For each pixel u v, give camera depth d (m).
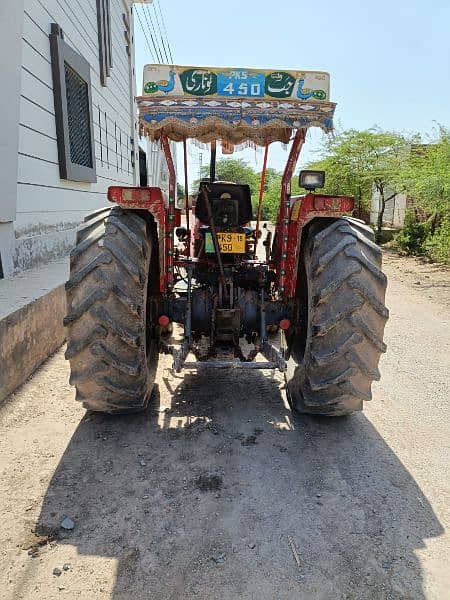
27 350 3.81
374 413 3.44
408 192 11.71
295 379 3.35
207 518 2.29
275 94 2.79
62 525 2.21
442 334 5.36
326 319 2.82
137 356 2.88
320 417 3.35
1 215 4.81
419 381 4.04
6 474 2.59
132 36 13.24
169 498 2.43
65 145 6.77
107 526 2.22
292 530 2.22
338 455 2.87
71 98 7.48
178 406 3.45
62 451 2.82
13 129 4.89
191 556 2.05
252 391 3.74
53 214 6.61
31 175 5.79
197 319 3.53
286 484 2.57
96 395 2.92
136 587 1.89
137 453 2.82
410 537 2.21
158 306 3.50
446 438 3.11
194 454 2.83
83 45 8.13
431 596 1.89
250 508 2.37
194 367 2.97
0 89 4.63
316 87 2.81
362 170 14.13
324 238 2.98
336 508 2.39
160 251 3.13
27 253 5.61
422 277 8.78
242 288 3.71
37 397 3.49
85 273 2.71
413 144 13.99
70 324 2.73
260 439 3.02
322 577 1.96
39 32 6.02
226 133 3.82
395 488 2.56
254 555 2.07
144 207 3.02
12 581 1.91
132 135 13.28
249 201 3.86
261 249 6.91
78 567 1.98
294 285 3.29
